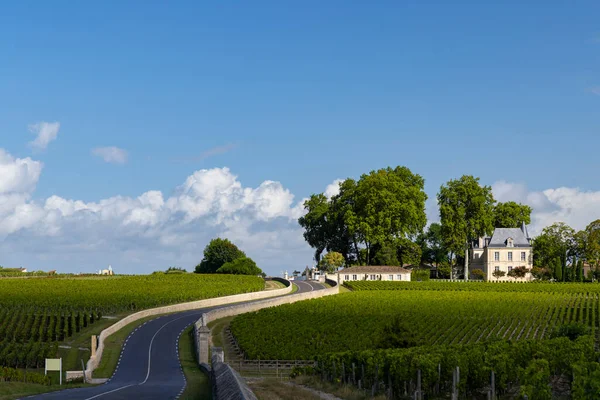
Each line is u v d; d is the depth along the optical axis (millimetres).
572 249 177000
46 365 56938
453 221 166875
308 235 186375
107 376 60281
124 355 72625
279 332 82688
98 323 93438
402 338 67125
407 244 169375
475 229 169625
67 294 118188
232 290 135750
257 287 147625
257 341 77188
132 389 46281
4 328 87750
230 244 196125
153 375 60312
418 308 108438
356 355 53656
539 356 50969
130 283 144500
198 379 56156
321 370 58188
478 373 45688
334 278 171000
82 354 75000
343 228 179875
